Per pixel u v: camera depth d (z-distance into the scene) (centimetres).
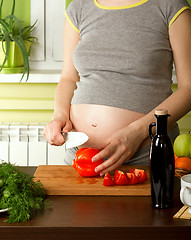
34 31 266
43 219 124
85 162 152
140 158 173
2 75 250
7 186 130
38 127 257
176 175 158
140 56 175
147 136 165
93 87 179
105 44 179
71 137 164
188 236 119
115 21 180
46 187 143
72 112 184
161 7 176
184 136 166
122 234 119
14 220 122
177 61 175
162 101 177
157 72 178
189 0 251
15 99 261
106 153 151
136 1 180
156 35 175
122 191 142
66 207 133
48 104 261
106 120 175
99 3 187
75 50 188
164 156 129
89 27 186
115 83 176
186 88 171
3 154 261
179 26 173
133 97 175
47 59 271
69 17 194
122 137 157
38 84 259
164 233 119
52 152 259
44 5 264
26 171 166
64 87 194
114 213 128
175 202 136
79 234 120
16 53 248
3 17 261
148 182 148
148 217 125
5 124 259
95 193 142
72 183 146
